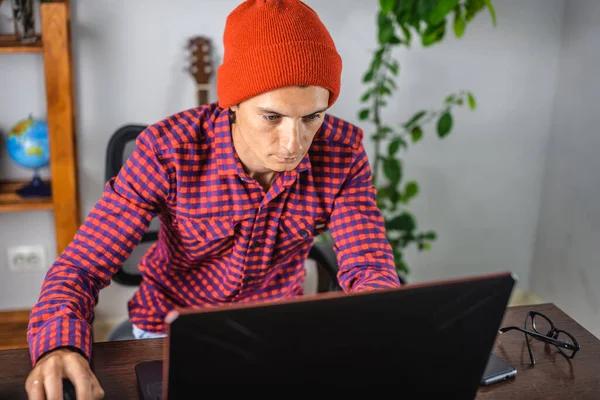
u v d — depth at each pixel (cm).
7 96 229
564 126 262
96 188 243
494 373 105
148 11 227
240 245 131
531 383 105
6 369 103
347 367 79
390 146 230
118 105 235
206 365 73
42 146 218
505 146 271
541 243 285
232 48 110
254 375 75
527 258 292
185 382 74
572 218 261
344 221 133
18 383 100
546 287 283
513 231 286
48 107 208
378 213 136
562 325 123
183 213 128
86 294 113
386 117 255
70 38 219
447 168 269
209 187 127
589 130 246
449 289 78
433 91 256
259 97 106
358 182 137
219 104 120
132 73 233
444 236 281
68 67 206
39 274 252
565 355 112
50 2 206
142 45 231
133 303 149
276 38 104
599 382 106
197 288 143
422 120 259
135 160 123
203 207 127
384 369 81
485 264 289
